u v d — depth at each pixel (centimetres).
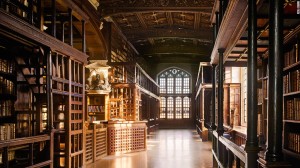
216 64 1073
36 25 844
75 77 1004
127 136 1438
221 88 890
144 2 1609
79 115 1021
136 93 1772
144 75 2416
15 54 805
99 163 1173
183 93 3650
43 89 838
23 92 858
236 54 945
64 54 896
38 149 816
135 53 2739
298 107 684
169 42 2803
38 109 836
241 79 1727
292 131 743
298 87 683
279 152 371
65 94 898
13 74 812
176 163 1155
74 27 1427
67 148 922
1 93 764
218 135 886
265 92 997
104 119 1644
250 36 493
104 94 1634
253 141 480
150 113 2900
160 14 1906
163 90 3709
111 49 1805
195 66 3628
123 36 2170
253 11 491
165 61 3575
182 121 3625
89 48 1697
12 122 808
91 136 1197
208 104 2544
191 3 1594
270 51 378
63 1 873
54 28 834
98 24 1554
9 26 616
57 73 859
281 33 375
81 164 1019
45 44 769
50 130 791
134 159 1259
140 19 1969
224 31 679
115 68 1855
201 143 1864
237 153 544
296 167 623
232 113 1728
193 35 2197
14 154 826
